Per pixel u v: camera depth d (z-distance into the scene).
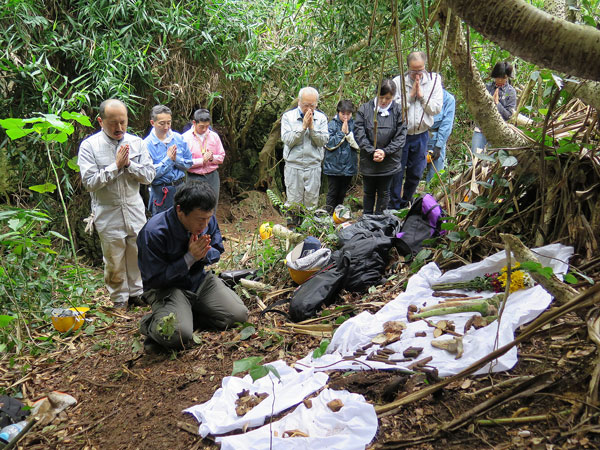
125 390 2.82
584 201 2.98
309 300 3.34
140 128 7.38
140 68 6.55
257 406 2.29
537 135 3.04
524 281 2.73
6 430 2.49
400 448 1.96
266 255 4.39
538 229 3.10
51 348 3.59
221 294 3.46
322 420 2.14
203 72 7.49
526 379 2.12
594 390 1.92
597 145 2.96
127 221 4.24
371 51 5.13
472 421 1.99
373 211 5.47
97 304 4.55
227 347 3.10
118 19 6.55
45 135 3.49
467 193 3.82
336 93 7.89
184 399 2.60
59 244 6.59
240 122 9.48
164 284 3.23
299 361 2.67
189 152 5.49
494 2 1.30
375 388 2.32
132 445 2.30
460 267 3.13
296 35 7.92
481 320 2.55
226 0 6.96
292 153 6.05
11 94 6.22
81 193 6.97
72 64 6.52
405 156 5.38
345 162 5.90
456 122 7.81
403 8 4.37
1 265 3.74
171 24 6.47
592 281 2.49
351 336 2.71
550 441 1.82
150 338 3.24
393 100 5.13
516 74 6.59
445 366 2.30
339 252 3.76
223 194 9.24
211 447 2.18
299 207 5.51
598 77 1.33
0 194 6.17
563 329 2.37
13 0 5.50
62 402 2.75
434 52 2.11
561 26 1.29
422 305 2.92
